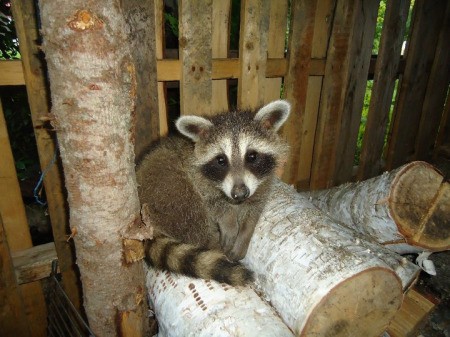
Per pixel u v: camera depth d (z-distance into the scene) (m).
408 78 0.87
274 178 0.55
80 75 0.27
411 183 0.49
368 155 0.87
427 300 0.52
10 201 0.50
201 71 0.57
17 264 0.52
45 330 0.58
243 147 0.50
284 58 0.66
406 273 0.42
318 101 0.76
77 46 0.26
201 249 0.42
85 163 0.30
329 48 0.70
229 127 0.51
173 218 0.51
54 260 0.49
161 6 0.52
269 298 0.38
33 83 0.45
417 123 0.97
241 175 0.48
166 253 0.42
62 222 0.52
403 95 0.88
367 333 0.36
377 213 0.51
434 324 0.58
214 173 0.51
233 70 0.60
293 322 0.34
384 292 0.35
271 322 0.35
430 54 0.89
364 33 0.73
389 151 0.94
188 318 0.37
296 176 0.77
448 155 1.06
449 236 0.49
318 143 0.78
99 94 0.28
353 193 0.58
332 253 0.36
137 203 0.35
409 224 0.49
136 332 0.40
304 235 0.39
